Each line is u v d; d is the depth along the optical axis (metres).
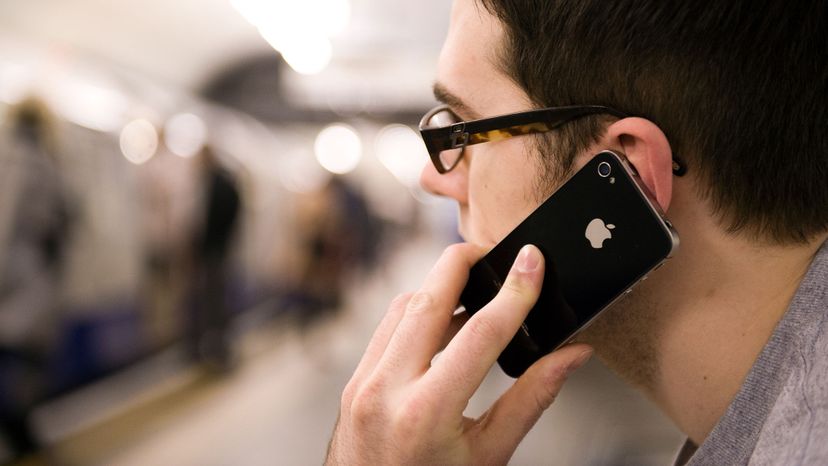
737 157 0.62
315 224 7.20
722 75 0.61
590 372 3.79
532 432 3.32
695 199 0.64
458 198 0.85
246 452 4.10
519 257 0.67
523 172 0.71
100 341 4.97
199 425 4.68
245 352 7.82
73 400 4.55
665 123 0.63
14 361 3.45
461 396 0.62
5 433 3.53
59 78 4.68
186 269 6.48
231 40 8.36
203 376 6.36
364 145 21.59
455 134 0.73
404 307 0.78
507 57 0.70
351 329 8.73
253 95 10.26
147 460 3.92
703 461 0.58
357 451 0.66
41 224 3.50
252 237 9.58
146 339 5.77
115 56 6.25
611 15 0.63
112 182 5.22
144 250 5.75
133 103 5.96
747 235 0.63
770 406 0.55
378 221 13.32
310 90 10.88
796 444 0.47
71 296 4.50
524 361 0.72
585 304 0.67
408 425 0.62
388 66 10.55
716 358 0.65
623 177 0.64
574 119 0.67
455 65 0.75
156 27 6.70
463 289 0.75
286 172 12.19
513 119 0.70
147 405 5.18
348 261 8.18
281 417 4.89
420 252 25.20
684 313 0.66
